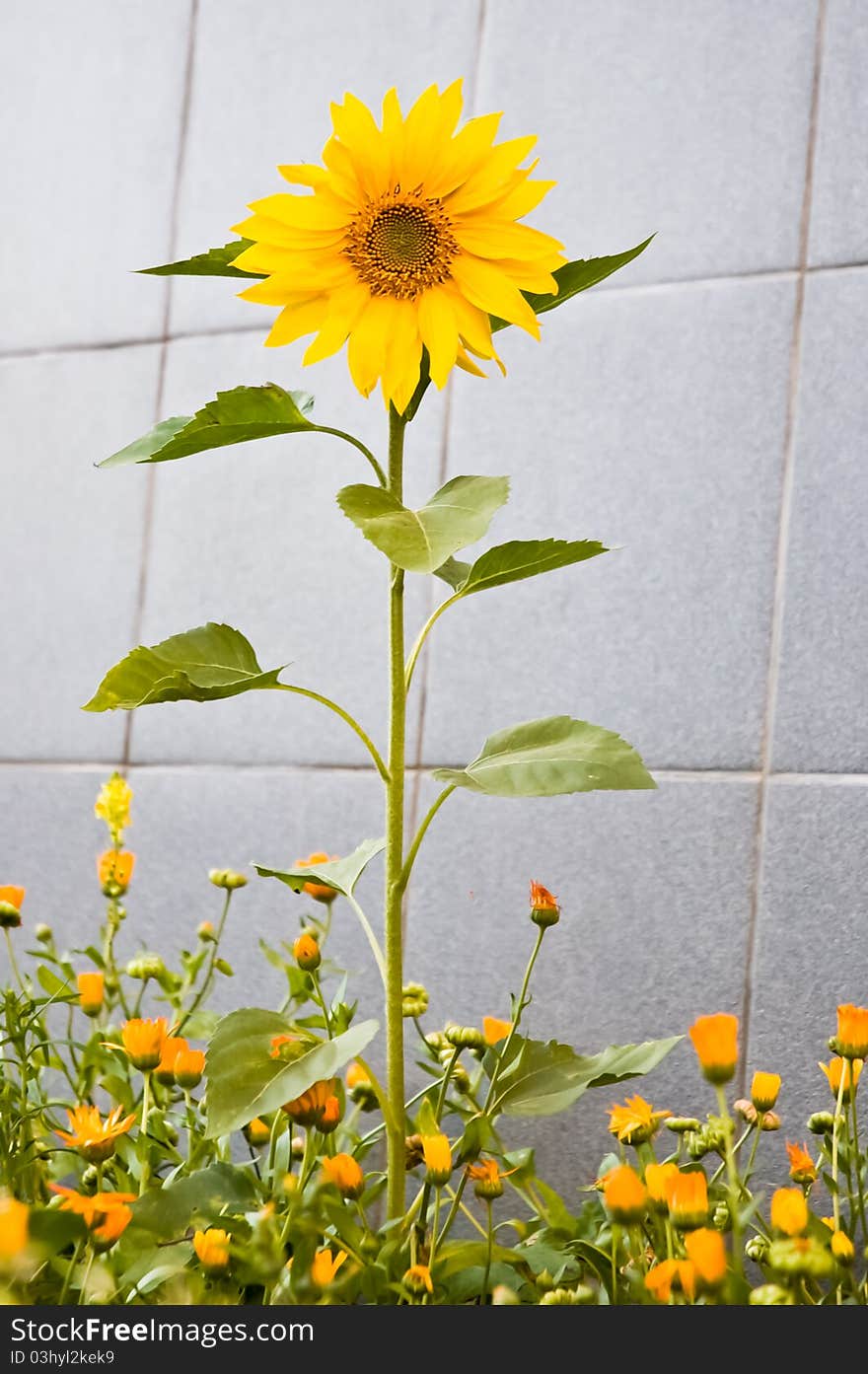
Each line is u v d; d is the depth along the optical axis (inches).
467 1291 45.3
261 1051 43.7
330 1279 41.5
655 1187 42.4
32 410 72.6
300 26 69.7
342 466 66.6
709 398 61.2
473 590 45.3
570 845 60.5
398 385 44.2
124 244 71.8
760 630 59.3
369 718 64.3
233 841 65.4
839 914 56.7
